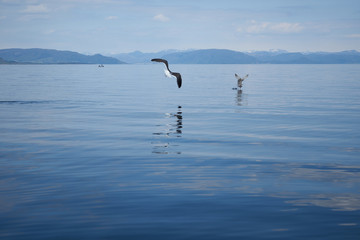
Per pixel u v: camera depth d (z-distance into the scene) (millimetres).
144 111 29016
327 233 6949
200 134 18578
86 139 17156
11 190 9555
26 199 8859
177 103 35719
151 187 9852
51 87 60188
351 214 7922
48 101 37062
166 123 22562
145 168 11914
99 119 24328
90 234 6918
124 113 27656
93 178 10727
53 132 19109
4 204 8500
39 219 7625
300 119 24422
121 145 15719
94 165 12281
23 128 20500
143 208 8273
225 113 27766
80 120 23812
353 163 12648
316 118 24891
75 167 12008
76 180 10516
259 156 13719
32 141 16609
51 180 10508
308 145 15852
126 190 9586
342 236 6812
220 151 14578
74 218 7680
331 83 76312
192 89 57719
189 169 11805
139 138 17406
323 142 16547
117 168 11883
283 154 14055
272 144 16031
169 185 10055
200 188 9789
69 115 26391
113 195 9180
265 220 7598
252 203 8617
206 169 11812
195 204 8539
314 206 8422
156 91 53000
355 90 54688
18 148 15039
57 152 14273
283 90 55281
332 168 11977
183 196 9125
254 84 73438
